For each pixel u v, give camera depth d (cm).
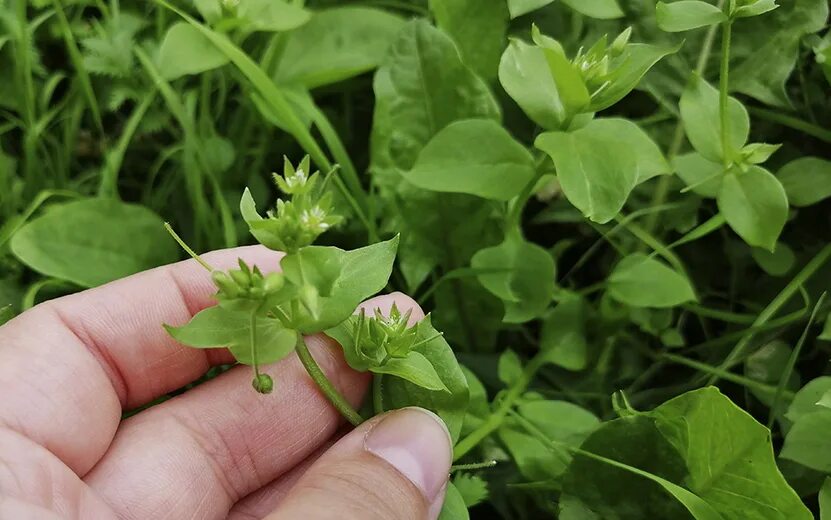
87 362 13
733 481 13
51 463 12
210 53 15
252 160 19
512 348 17
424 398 13
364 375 14
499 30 17
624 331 17
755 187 14
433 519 13
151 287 14
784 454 13
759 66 16
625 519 14
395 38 16
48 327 13
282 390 14
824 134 16
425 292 17
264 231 10
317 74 17
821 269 16
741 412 12
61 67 19
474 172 14
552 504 15
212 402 14
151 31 19
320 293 10
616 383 17
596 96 13
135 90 18
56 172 18
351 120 19
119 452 13
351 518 11
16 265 17
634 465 14
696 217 17
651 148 13
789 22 16
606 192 13
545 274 15
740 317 16
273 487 14
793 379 15
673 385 17
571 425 15
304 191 10
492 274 15
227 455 14
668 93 17
